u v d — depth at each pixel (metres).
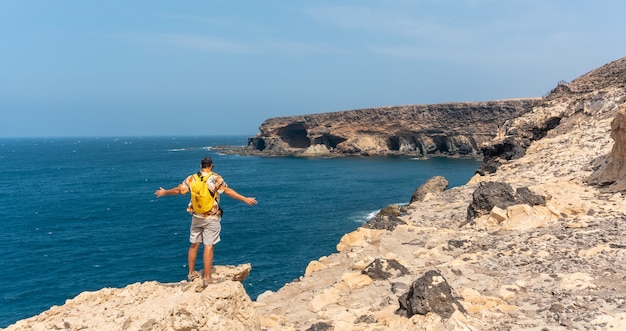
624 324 9.53
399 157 141.75
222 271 9.02
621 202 21.25
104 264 39.22
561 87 48.75
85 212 64.38
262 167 125.12
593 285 12.13
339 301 14.36
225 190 8.52
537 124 44.75
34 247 44.88
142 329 7.27
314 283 16.98
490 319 10.82
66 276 36.34
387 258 16.64
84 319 7.55
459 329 9.81
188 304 7.64
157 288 8.55
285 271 35.47
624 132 24.78
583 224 18.31
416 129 142.62
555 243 16.66
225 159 158.00
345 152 153.00
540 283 13.12
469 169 105.12
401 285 14.62
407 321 11.07
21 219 59.31
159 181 101.44
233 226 51.44
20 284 34.72
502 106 128.12
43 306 30.83
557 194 24.52
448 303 11.28
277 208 62.66
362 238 21.92
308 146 170.75
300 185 86.19
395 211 40.91
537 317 10.63
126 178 107.75
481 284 13.52
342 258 19.47
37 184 97.75
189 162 155.00
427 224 27.17
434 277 11.80
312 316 13.39
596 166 28.78
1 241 47.28
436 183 48.84
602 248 15.02
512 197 22.55
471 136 134.25
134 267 38.28
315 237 45.88
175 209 67.00
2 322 28.28
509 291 12.64
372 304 13.56
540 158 36.44
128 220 58.47
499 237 18.94
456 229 22.11
